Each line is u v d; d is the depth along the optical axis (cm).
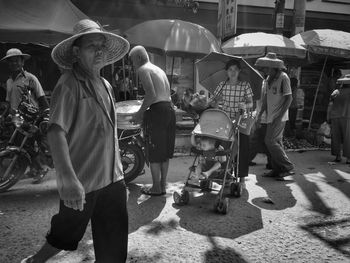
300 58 880
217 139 421
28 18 646
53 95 200
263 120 573
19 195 463
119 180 229
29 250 317
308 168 659
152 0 1020
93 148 210
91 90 209
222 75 520
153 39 755
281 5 927
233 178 468
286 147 853
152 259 306
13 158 458
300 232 368
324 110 1146
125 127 484
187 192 438
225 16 880
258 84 479
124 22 1016
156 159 453
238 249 328
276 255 319
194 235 354
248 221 393
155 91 440
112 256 228
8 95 540
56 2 706
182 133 831
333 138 710
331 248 335
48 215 398
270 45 786
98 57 214
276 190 512
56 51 206
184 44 752
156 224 380
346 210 433
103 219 229
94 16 990
